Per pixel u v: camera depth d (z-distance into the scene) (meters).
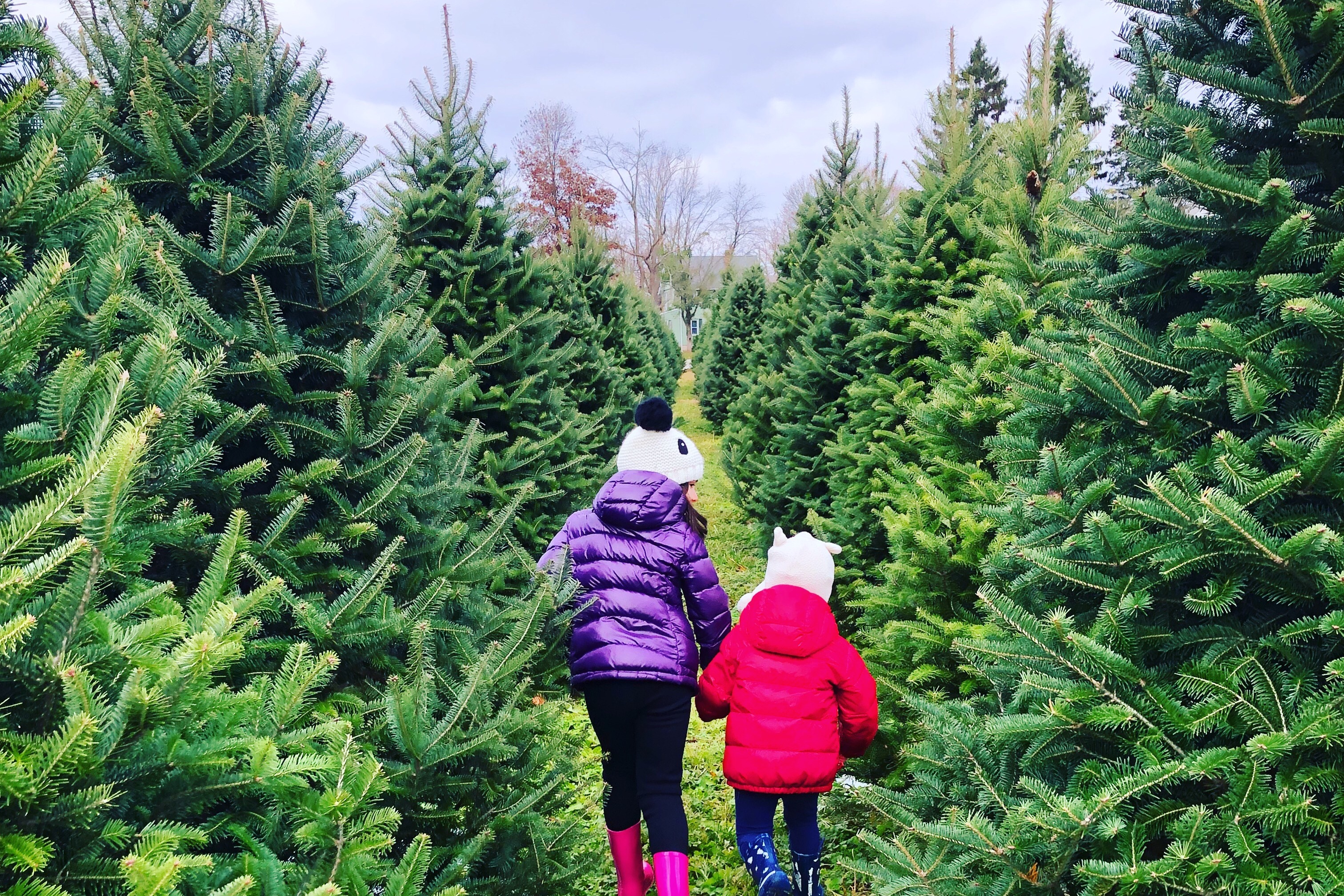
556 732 2.62
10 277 1.65
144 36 2.60
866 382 6.47
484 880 2.20
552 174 42.34
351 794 1.53
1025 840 1.98
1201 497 1.83
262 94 2.70
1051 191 4.65
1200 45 2.33
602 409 7.79
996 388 3.79
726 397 19.27
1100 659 2.01
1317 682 1.88
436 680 2.42
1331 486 1.87
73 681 1.14
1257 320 2.11
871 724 2.92
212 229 2.39
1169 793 1.98
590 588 2.88
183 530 1.80
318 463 2.35
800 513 7.69
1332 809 1.74
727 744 2.92
